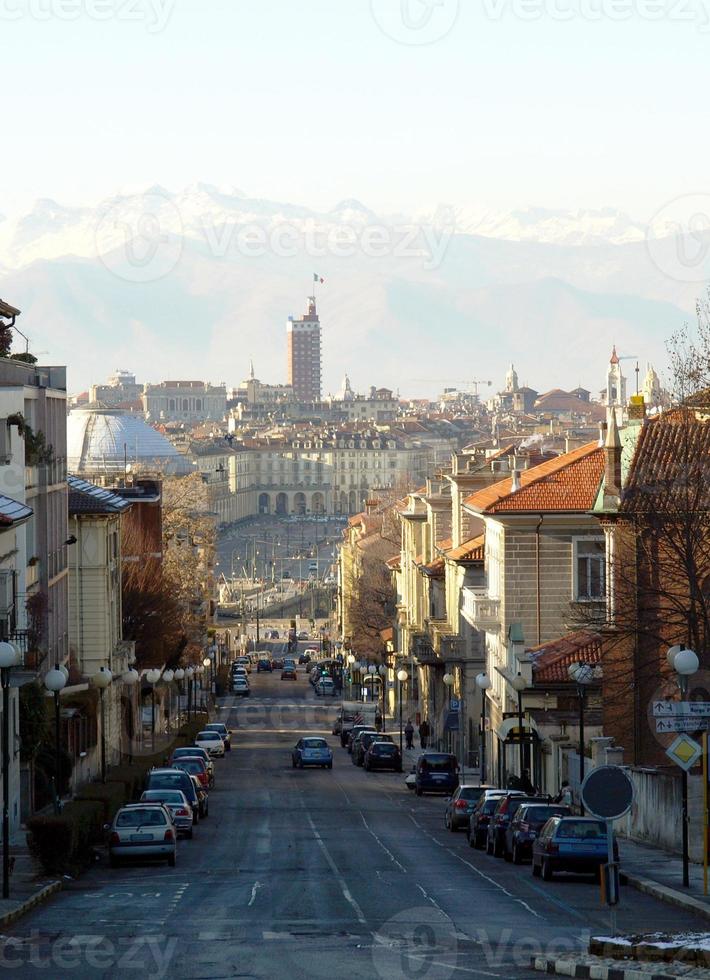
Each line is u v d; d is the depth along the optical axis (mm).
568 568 99438
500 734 86938
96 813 59500
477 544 122375
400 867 55875
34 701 70812
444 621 134500
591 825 50844
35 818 52375
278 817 80438
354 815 82375
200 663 172000
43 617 75250
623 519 73562
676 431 73812
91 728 92875
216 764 124125
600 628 76750
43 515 85250
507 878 52250
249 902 44531
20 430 74812
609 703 74062
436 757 99125
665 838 60469
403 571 177625
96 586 104500
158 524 137000
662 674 70062
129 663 116250
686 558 68875
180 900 45344
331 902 44469
